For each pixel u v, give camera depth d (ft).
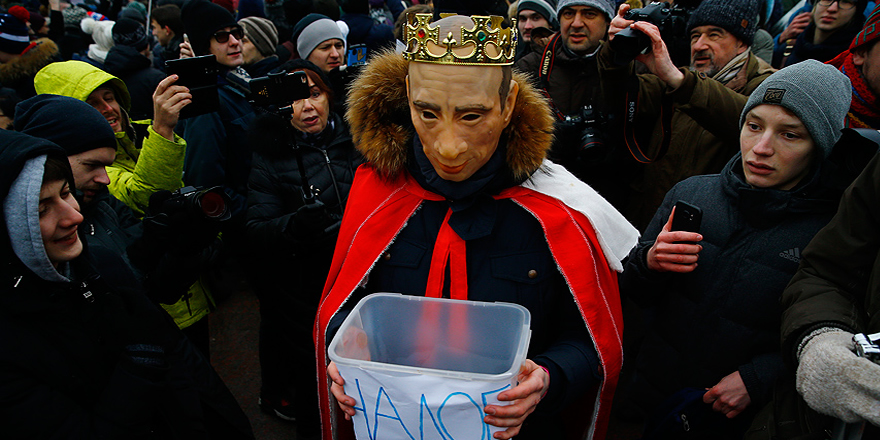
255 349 10.14
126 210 6.18
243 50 12.58
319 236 6.14
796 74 4.44
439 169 3.76
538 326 4.10
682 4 8.44
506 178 4.04
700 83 6.42
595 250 4.20
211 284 7.20
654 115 7.64
